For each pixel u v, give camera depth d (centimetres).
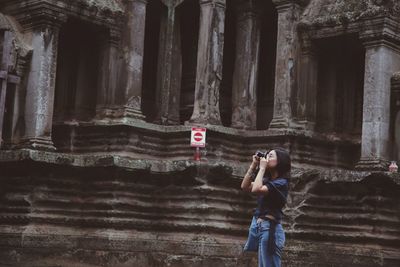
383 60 2386
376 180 2252
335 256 2255
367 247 2252
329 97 2644
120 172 2255
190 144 2339
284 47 2523
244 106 2598
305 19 2531
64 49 2570
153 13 2759
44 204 2219
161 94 2617
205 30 2491
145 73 2781
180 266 2180
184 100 2742
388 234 2277
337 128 2644
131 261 2195
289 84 2508
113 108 2480
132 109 2466
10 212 2211
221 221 2269
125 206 2261
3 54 2195
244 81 2606
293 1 2522
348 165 2606
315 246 2289
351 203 2319
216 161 2292
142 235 2266
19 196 2197
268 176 1095
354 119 2661
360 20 2411
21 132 2302
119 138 2408
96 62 2561
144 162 2272
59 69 2570
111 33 2483
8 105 2314
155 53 2795
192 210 2253
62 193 2261
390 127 2438
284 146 2467
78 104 2548
